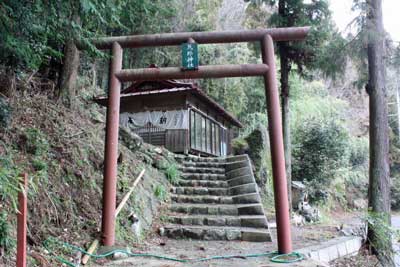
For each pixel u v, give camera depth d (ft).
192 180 24.76
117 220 16.06
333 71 23.76
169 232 18.04
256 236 17.33
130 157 23.27
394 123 70.28
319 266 12.41
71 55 20.51
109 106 15.64
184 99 37.60
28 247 10.80
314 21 28.43
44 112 17.90
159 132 37.70
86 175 16.76
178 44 16.30
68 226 13.47
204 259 13.50
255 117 59.00
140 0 20.25
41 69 20.76
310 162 41.19
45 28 13.37
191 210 20.54
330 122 44.57
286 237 13.85
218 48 59.67
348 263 17.16
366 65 22.90
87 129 20.90
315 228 25.07
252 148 39.04
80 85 34.06
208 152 43.24
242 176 23.76
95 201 16.15
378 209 20.62
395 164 63.77
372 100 21.57
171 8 36.09
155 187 21.84
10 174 8.63
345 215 42.50
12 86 15.80
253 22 47.16
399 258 21.50
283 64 30.25
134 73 15.88
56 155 15.71
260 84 58.75
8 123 13.99
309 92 65.72
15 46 12.67
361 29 21.30
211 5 62.85
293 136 43.52
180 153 36.40
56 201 13.52
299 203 31.68
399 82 67.77
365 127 69.31
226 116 48.65
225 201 21.48
